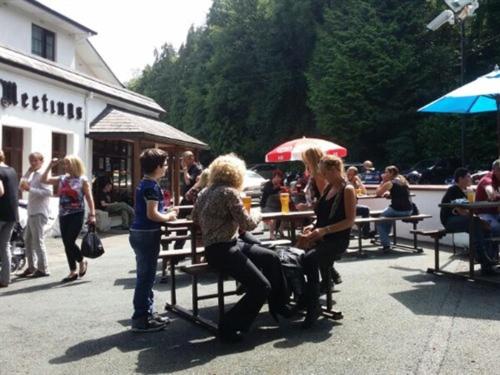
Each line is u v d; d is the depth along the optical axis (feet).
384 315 18.19
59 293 22.68
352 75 102.01
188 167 31.24
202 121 160.66
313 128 129.49
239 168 16.37
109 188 51.24
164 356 14.90
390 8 107.65
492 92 24.58
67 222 25.08
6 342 16.29
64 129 46.80
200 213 16.26
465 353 14.42
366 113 102.01
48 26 59.47
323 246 17.47
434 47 101.76
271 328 17.28
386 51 101.76
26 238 26.45
